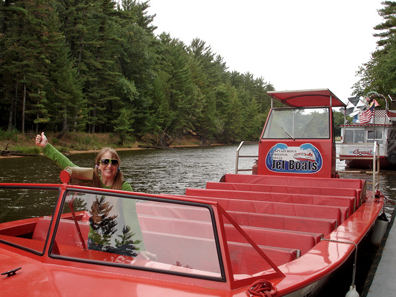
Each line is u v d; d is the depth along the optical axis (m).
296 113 6.93
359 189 5.37
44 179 15.20
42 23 41.47
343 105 7.99
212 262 2.12
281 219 4.14
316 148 6.60
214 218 2.17
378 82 35.22
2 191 2.81
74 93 46.75
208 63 113.00
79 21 51.47
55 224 2.49
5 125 47.03
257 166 7.22
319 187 5.35
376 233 5.79
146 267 2.23
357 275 4.54
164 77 73.56
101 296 1.94
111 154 3.21
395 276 4.16
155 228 2.39
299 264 2.62
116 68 60.06
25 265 2.38
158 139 69.44
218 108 96.06
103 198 2.47
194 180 15.52
